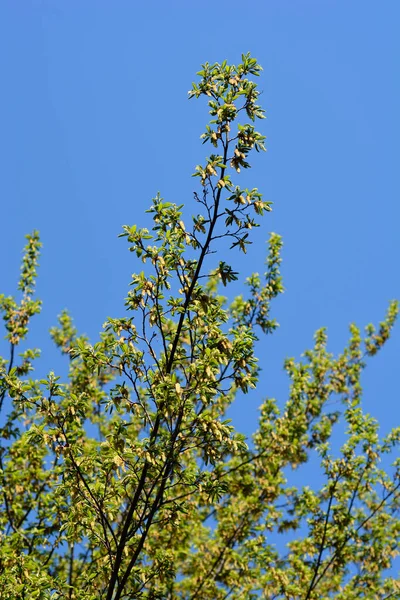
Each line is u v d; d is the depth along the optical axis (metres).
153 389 9.39
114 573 9.12
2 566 9.62
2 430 13.89
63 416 9.65
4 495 13.20
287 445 15.22
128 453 9.30
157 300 9.74
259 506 14.73
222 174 9.96
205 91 10.15
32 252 16.41
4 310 15.38
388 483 15.00
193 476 9.57
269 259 17.05
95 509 9.35
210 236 9.87
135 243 9.78
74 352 9.66
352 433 14.91
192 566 14.56
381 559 14.95
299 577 14.51
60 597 9.85
